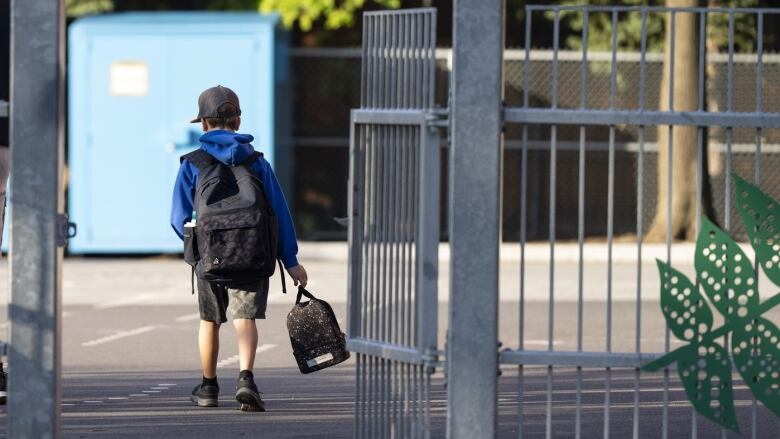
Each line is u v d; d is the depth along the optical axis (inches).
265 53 2011.6
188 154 857.5
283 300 1576.0
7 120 861.2
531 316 1443.2
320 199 2407.7
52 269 608.4
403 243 633.6
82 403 923.4
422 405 633.0
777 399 629.6
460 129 599.2
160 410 892.0
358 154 650.8
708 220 629.6
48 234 607.8
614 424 848.3
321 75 2379.4
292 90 2326.5
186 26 2011.6
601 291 1681.8
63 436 797.2
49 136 604.7
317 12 2354.8
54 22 602.2
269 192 852.6
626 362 625.9
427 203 618.8
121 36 2011.6
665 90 2162.9
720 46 2426.2
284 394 965.2
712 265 630.5
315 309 807.1
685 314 629.6
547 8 615.2
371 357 658.8
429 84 614.2
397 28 634.2
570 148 2214.6
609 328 627.8
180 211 860.6
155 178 2017.7
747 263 629.0
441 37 2503.7
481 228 601.3
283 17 2306.8
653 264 2000.5
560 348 1213.7
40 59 602.2
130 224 2018.9
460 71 598.2
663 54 2190.0
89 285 1745.8
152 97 2015.3
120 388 992.2
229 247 831.1
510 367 1107.3
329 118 2383.1
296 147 2409.0
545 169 2219.5
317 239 2354.8
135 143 2017.7
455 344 606.5
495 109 599.5
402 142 631.8
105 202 2018.9
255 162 852.6
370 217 649.0
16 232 606.9
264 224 837.2
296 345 807.7
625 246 2036.2
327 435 805.2
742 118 618.8
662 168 2171.5
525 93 615.2
